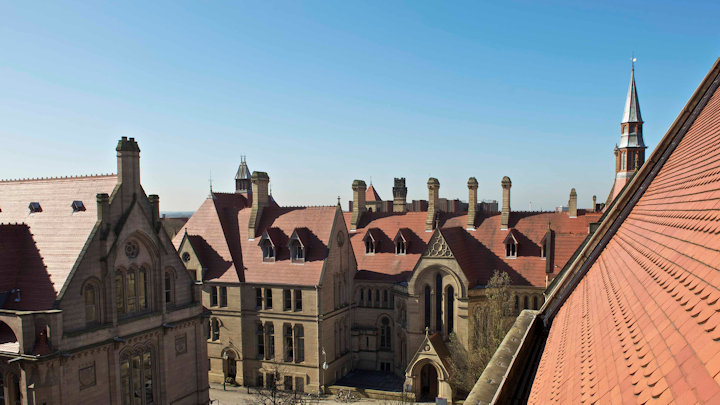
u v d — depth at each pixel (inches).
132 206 1747.0
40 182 1856.5
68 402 1487.5
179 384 1951.3
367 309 2824.8
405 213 3065.9
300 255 2628.0
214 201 2925.7
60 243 1642.5
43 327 1448.1
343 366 2728.8
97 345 1581.0
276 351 2598.4
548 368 644.7
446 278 2427.4
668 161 1032.8
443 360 2246.6
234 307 2667.3
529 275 2497.5
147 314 1804.9
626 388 345.4
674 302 394.0
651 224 724.0
